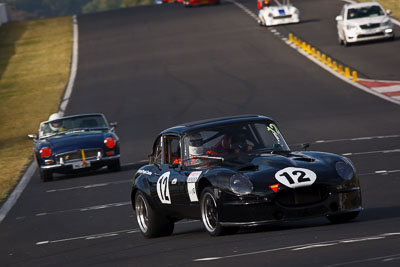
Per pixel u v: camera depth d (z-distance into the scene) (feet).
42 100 450.71
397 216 112.47
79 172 252.42
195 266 86.69
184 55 529.86
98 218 158.81
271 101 358.43
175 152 119.75
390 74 391.45
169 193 116.47
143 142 296.30
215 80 431.84
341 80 392.68
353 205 104.63
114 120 359.66
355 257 79.87
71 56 598.34
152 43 599.57
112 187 205.46
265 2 652.07
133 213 159.33
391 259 76.18
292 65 451.12
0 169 276.62
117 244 122.42
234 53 513.45
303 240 95.45
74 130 250.16
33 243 137.49
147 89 430.20
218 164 111.24
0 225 167.22
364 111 308.19
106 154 237.04
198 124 119.34
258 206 100.58
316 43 513.45
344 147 230.68
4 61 620.08
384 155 206.80
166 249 106.52
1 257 125.39
